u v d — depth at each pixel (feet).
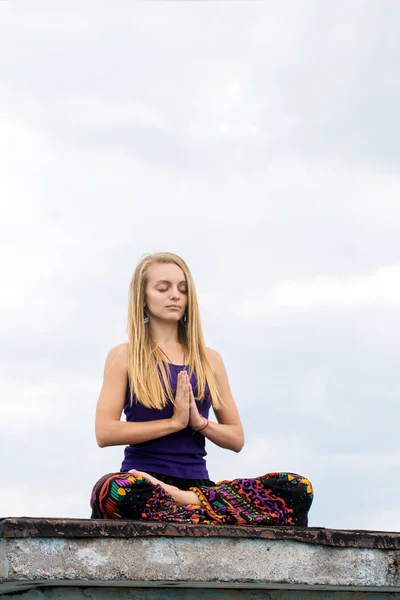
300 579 16.63
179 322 19.92
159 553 15.81
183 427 18.30
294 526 17.16
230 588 17.24
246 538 16.42
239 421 19.72
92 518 16.93
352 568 17.04
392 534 17.42
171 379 19.03
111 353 19.24
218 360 20.15
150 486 17.11
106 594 16.55
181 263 19.81
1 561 14.98
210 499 17.58
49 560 15.11
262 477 17.90
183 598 17.02
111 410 18.67
